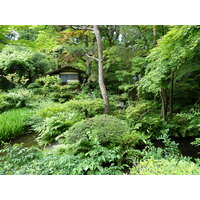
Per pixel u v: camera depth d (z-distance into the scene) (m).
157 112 5.46
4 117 5.22
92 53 9.41
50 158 2.46
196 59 4.04
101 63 5.80
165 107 4.64
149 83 4.01
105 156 2.48
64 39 7.46
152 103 5.72
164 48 3.20
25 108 7.22
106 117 3.54
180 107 5.42
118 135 3.18
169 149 2.68
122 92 10.50
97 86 11.24
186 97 5.67
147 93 6.63
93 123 3.35
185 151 3.38
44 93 9.89
